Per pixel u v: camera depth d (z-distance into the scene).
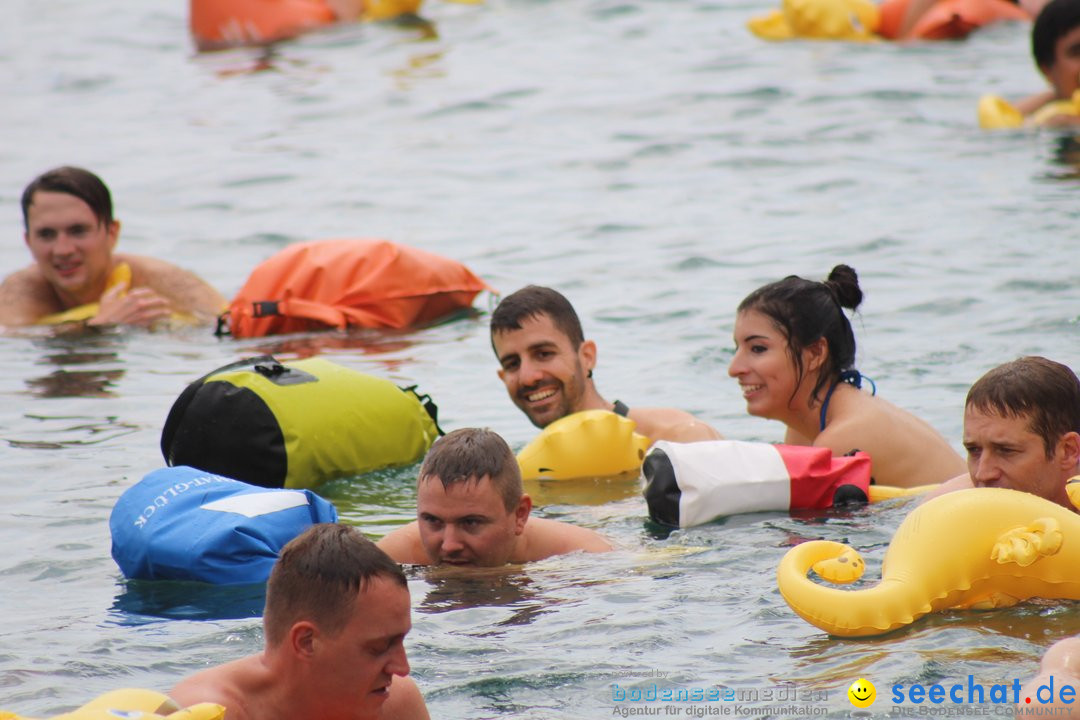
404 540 20.22
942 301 32.62
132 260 36.38
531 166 49.16
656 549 20.27
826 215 41.03
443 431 26.72
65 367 31.39
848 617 16.28
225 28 73.12
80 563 20.28
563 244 40.19
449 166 49.66
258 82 64.44
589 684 15.56
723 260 37.59
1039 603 17.16
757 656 16.12
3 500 22.97
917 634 16.45
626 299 34.97
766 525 21.09
